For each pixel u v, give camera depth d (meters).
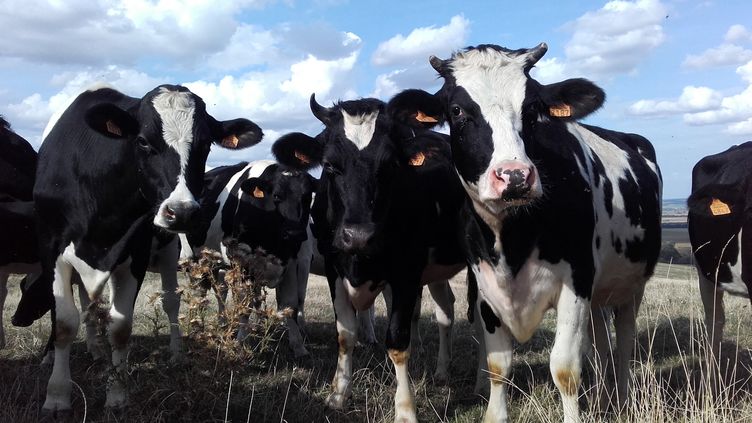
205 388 2.23
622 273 2.67
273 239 3.90
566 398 2.16
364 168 2.46
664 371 3.13
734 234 2.75
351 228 2.39
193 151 2.49
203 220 2.48
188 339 2.33
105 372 2.42
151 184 2.47
